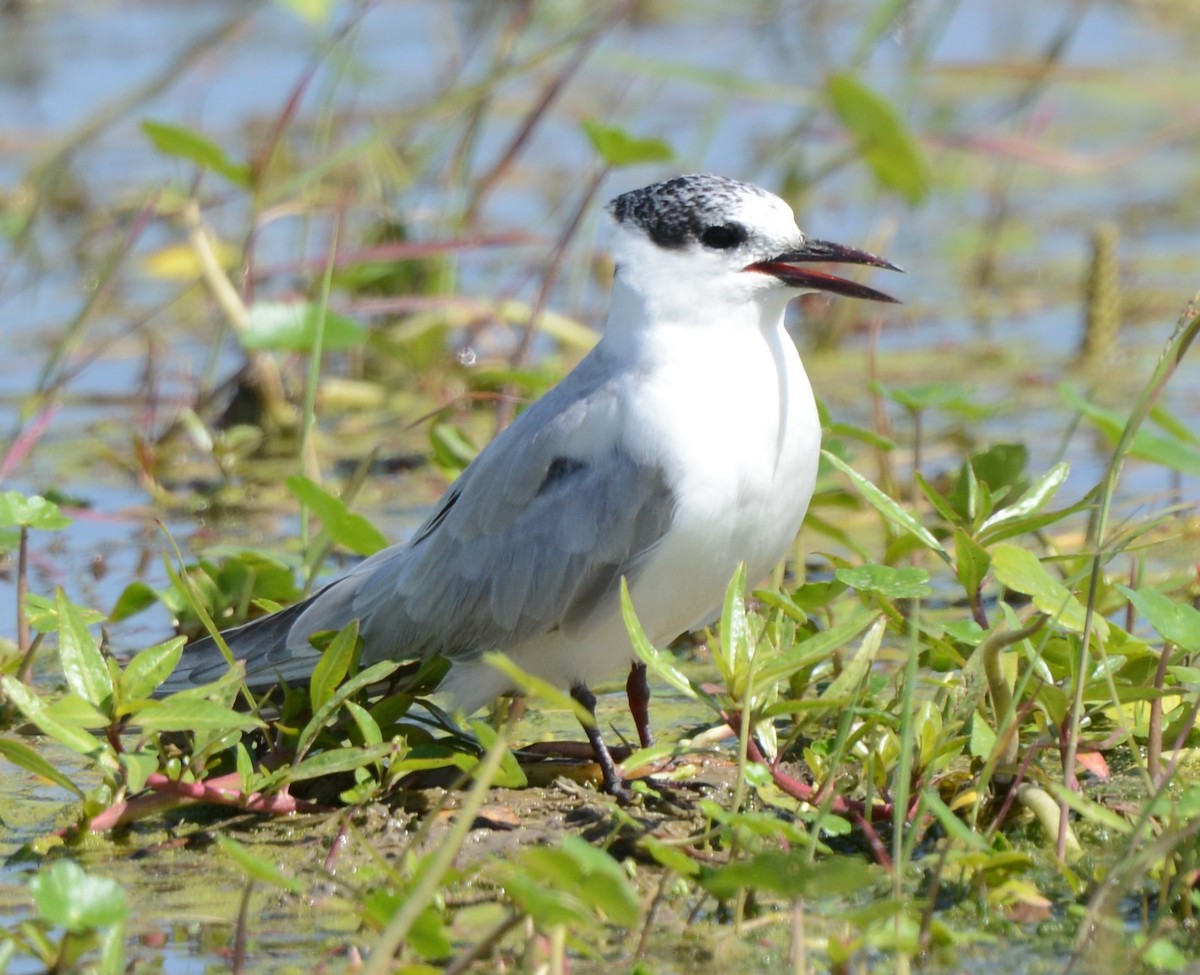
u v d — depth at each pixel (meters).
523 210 19.20
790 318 17.72
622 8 16.72
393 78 22.34
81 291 18.08
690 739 9.45
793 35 24.28
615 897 6.18
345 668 8.41
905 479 13.39
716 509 8.72
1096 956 6.85
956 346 16.44
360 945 7.31
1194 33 24.31
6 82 22.80
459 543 9.22
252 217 15.41
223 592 10.86
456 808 8.57
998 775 8.24
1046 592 8.01
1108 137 21.78
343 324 12.70
